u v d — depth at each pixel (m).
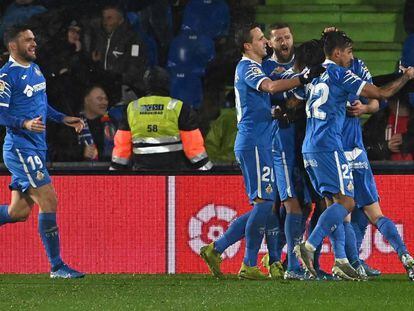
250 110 28.77
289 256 29.55
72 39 38.81
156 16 40.03
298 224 29.52
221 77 39.94
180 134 32.91
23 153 29.05
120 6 38.78
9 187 29.77
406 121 36.47
